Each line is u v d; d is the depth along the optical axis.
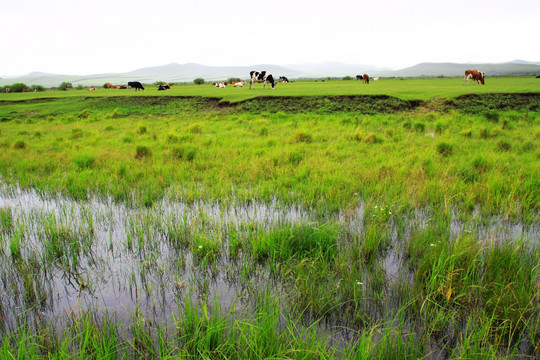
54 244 4.98
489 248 4.56
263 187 7.34
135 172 8.61
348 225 5.54
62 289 4.07
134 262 4.66
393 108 20.41
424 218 5.80
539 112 18.38
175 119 21.05
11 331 3.26
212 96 26.97
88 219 5.83
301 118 18.67
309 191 6.88
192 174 8.55
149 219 5.81
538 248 4.60
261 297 3.68
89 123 20.36
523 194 6.45
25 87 57.53
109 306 3.74
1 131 16.56
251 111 22.20
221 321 3.19
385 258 4.66
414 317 3.49
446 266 4.09
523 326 3.29
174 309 3.68
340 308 3.64
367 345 2.80
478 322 3.35
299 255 4.55
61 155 10.59
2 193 7.50
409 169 8.14
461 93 21.48
